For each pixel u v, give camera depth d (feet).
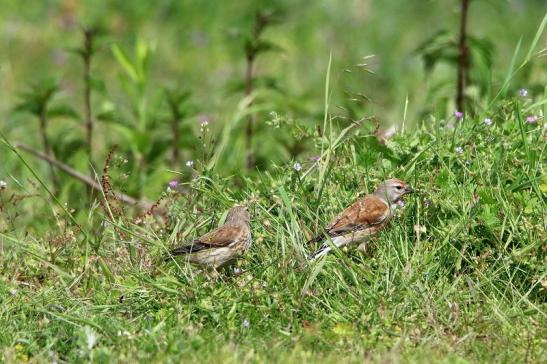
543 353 35.40
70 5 94.17
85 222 49.32
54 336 37.45
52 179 56.90
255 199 42.73
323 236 41.37
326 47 87.35
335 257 40.32
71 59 86.28
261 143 55.83
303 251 39.70
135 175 54.03
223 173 49.52
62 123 69.51
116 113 61.98
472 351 35.78
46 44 89.76
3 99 79.51
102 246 43.73
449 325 37.22
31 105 57.00
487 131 44.62
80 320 36.96
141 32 90.84
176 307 37.68
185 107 57.16
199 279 39.63
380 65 81.56
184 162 59.77
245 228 41.83
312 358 34.68
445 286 38.99
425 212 41.86
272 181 44.16
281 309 37.83
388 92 75.41
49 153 59.47
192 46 87.86
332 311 37.99
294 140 49.75
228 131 55.77
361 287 38.81
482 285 39.19
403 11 92.63
